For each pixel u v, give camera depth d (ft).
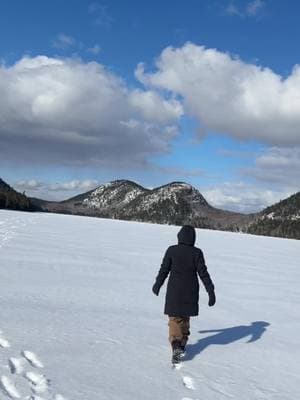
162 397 12.96
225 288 34.76
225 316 25.02
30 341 16.20
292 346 20.29
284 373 16.65
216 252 65.82
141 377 14.28
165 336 19.36
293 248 91.30
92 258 44.42
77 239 64.80
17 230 70.28
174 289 16.16
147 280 34.63
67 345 16.40
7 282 27.63
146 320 21.94
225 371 15.97
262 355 18.42
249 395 14.08
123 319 21.58
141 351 16.92
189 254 16.47
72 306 23.16
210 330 21.58
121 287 30.55
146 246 63.93
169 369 15.37
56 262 39.01
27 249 46.03
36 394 11.75
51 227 86.99
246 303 29.58
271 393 14.52
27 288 26.48
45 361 14.46
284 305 30.14
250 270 47.75
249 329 22.54
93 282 31.27
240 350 18.74
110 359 15.55
